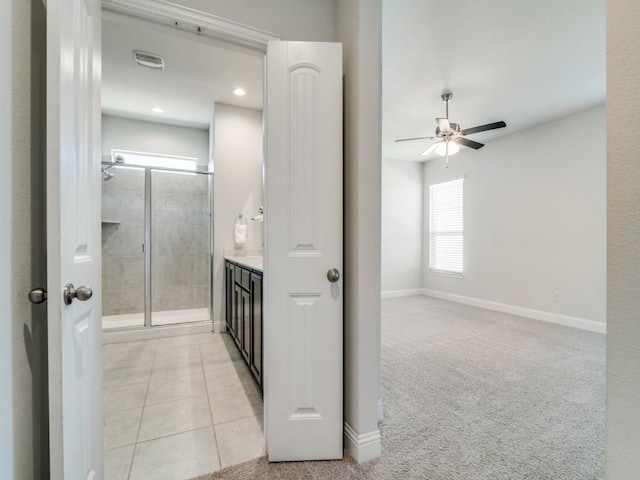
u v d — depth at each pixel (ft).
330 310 4.83
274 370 4.78
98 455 3.96
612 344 2.08
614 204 2.07
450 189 17.94
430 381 7.55
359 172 4.72
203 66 9.39
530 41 7.89
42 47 3.50
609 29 2.08
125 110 12.57
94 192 3.94
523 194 14.21
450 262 17.95
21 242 3.14
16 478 3.01
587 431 5.60
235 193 12.25
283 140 4.74
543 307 13.42
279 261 4.75
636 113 1.96
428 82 9.95
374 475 4.52
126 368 8.32
